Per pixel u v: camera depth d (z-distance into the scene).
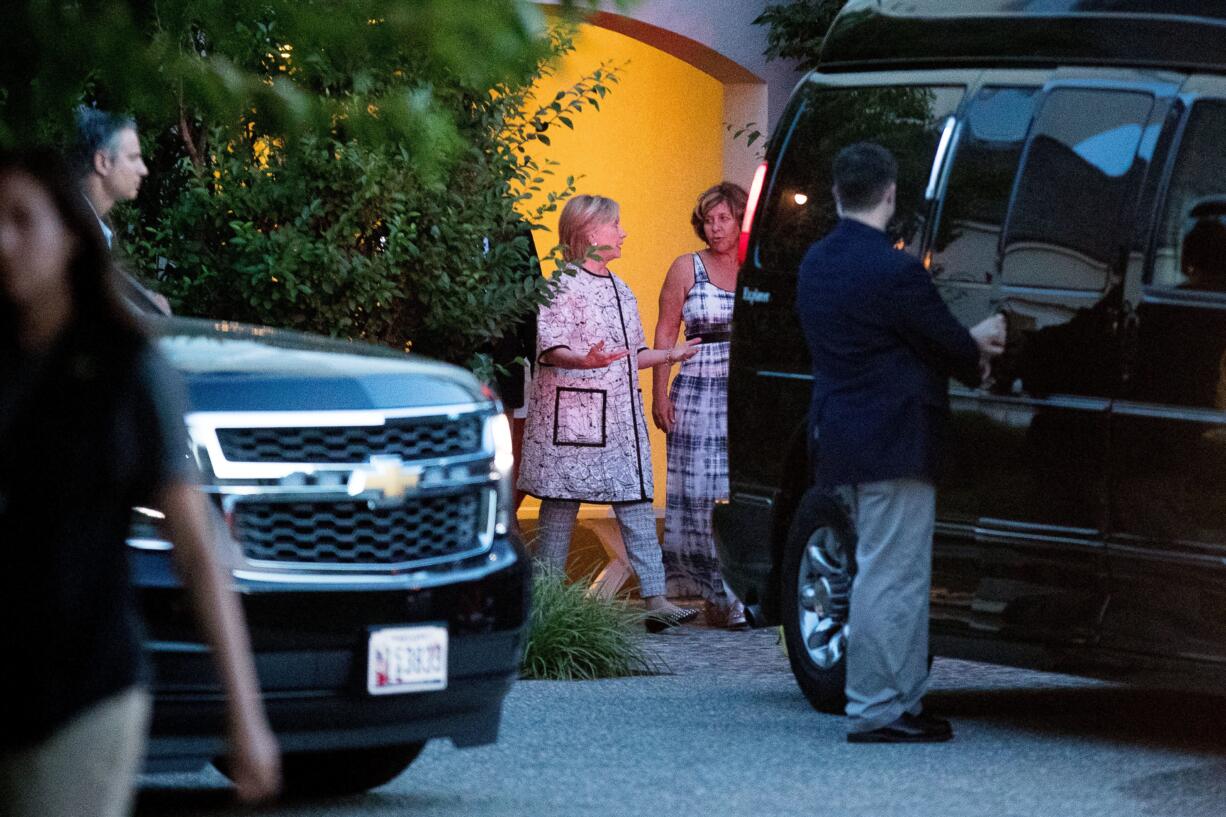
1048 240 26.64
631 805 21.73
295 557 19.81
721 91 54.69
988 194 27.62
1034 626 26.28
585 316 38.47
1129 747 25.50
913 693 25.84
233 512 19.41
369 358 21.34
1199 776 23.52
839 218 28.77
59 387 11.30
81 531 11.30
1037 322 26.45
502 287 36.31
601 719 27.86
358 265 33.78
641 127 55.94
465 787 22.97
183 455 11.76
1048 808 21.59
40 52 14.49
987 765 24.12
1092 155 26.47
